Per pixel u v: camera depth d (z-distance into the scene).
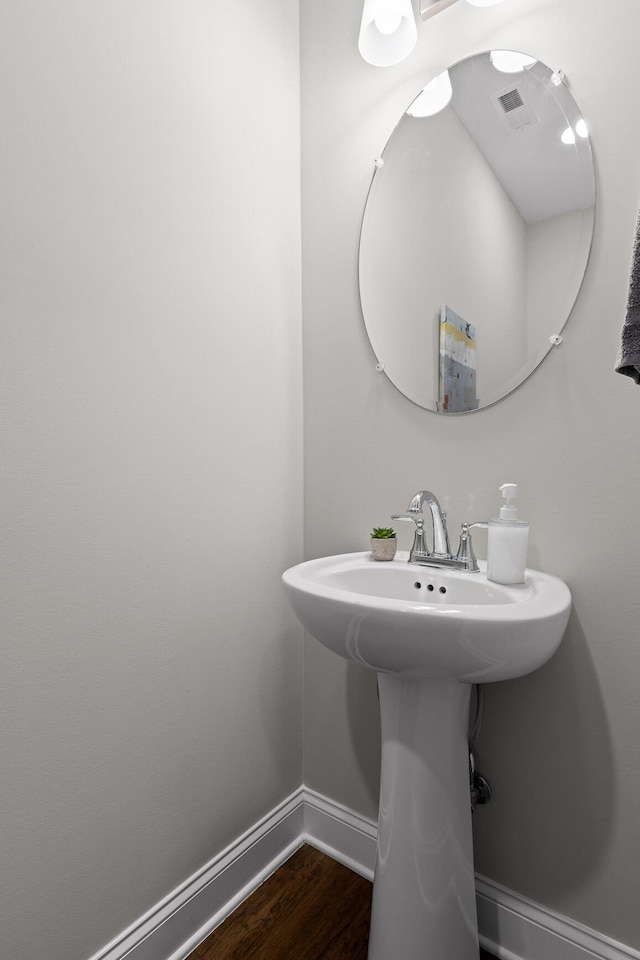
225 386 1.23
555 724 1.04
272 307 1.36
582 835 1.02
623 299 0.97
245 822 1.29
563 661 1.03
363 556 1.22
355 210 1.35
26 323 0.85
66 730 0.92
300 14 1.46
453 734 0.97
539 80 1.06
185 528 1.13
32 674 0.87
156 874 1.07
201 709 1.17
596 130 1.00
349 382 1.37
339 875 1.33
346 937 1.14
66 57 0.91
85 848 0.95
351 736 1.37
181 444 1.12
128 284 1.01
